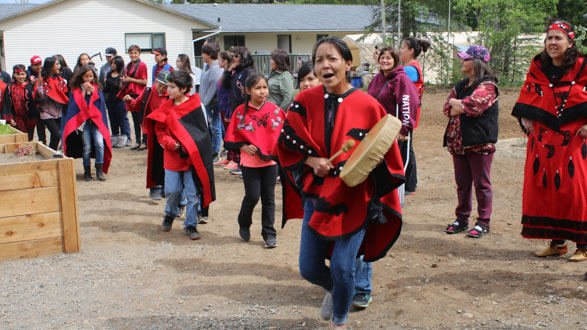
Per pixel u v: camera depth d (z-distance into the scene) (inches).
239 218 243.9
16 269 214.5
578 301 166.9
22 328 167.8
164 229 262.8
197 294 190.5
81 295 192.1
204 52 408.8
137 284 201.6
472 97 223.1
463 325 156.8
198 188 251.0
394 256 220.4
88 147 374.3
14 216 221.0
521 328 152.6
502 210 277.9
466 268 201.9
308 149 138.9
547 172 200.5
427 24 1143.6
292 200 177.8
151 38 1164.5
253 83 232.4
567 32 192.5
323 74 135.4
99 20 1126.4
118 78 486.6
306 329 161.2
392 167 134.8
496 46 1074.7
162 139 244.7
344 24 1496.1
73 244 232.5
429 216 273.3
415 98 224.1
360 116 137.2
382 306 173.3
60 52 1112.2
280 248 237.8
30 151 276.1
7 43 1079.0
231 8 1531.7
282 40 1471.5
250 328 163.3
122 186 361.1
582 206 195.5
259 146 231.5
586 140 197.8
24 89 445.1
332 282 148.4
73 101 366.9
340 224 135.4
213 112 413.1
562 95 196.1
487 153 232.1
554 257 209.0
